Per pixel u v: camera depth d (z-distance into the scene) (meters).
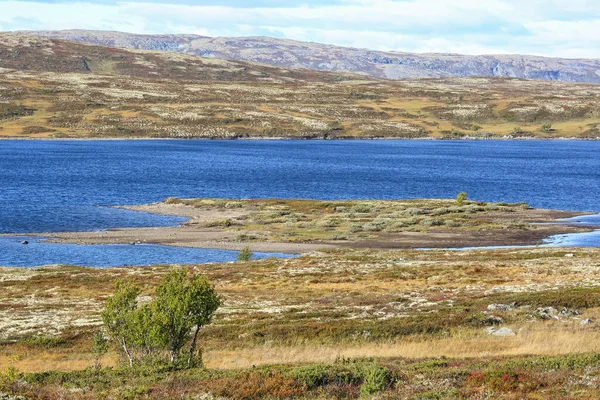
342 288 55.84
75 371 26.50
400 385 21.94
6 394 21.38
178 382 23.08
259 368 25.34
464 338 36.06
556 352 29.94
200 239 90.44
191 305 27.80
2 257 77.81
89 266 73.69
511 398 19.81
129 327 28.39
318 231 96.44
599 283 53.22
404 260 72.12
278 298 51.62
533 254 74.00
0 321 45.09
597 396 19.72
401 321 40.56
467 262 69.50
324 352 33.22
